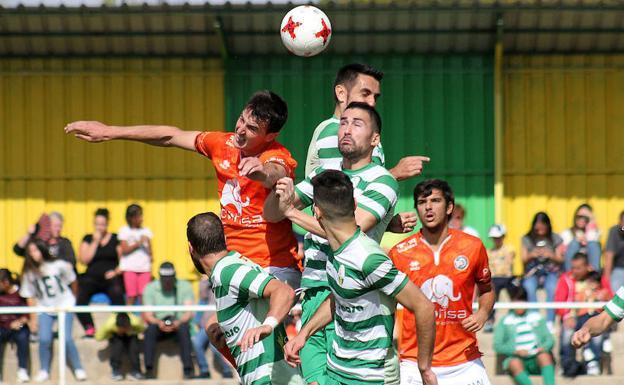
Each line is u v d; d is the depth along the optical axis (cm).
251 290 2036
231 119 4578
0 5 4291
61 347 3438
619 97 4612
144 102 4588
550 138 4603
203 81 4591
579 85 4612
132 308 3444
